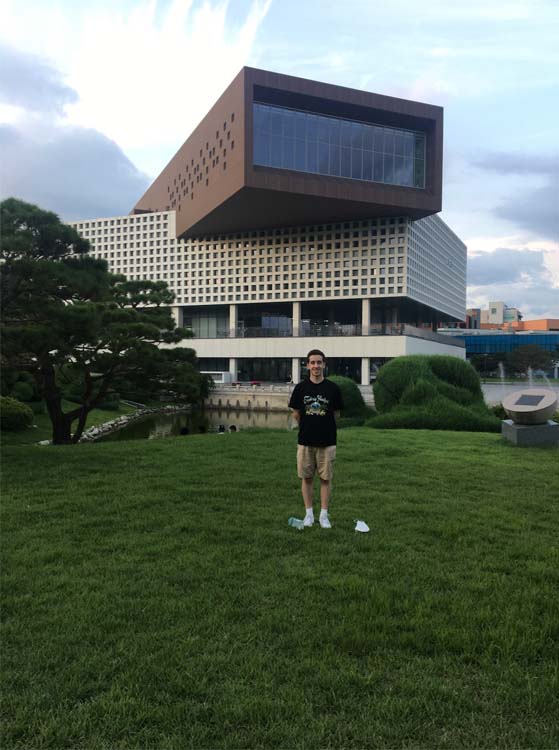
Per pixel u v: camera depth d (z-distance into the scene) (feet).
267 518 18.63
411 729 7.80
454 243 234.38
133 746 7.43
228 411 143.13
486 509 20.21
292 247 172.65
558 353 268.00
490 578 13.37
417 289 170.60
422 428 55.52
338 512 19.63
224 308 196.13
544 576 13.50
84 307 37.37
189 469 28.14
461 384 61.87
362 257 163.43
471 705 8.32
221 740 7.57
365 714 8.09
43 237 36.27
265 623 10.87
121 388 71.41
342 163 150.61
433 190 153.89
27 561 14.17
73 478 25.77
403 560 14.66
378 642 10.20
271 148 144.05
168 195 210.38
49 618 10.94
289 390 139.74
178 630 10.51
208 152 158.71
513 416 40.32
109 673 9.09
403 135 156.66
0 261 34.81
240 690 8.63
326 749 7.41
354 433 47.57
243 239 178.40
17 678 8.86
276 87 137.28
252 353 175.32
